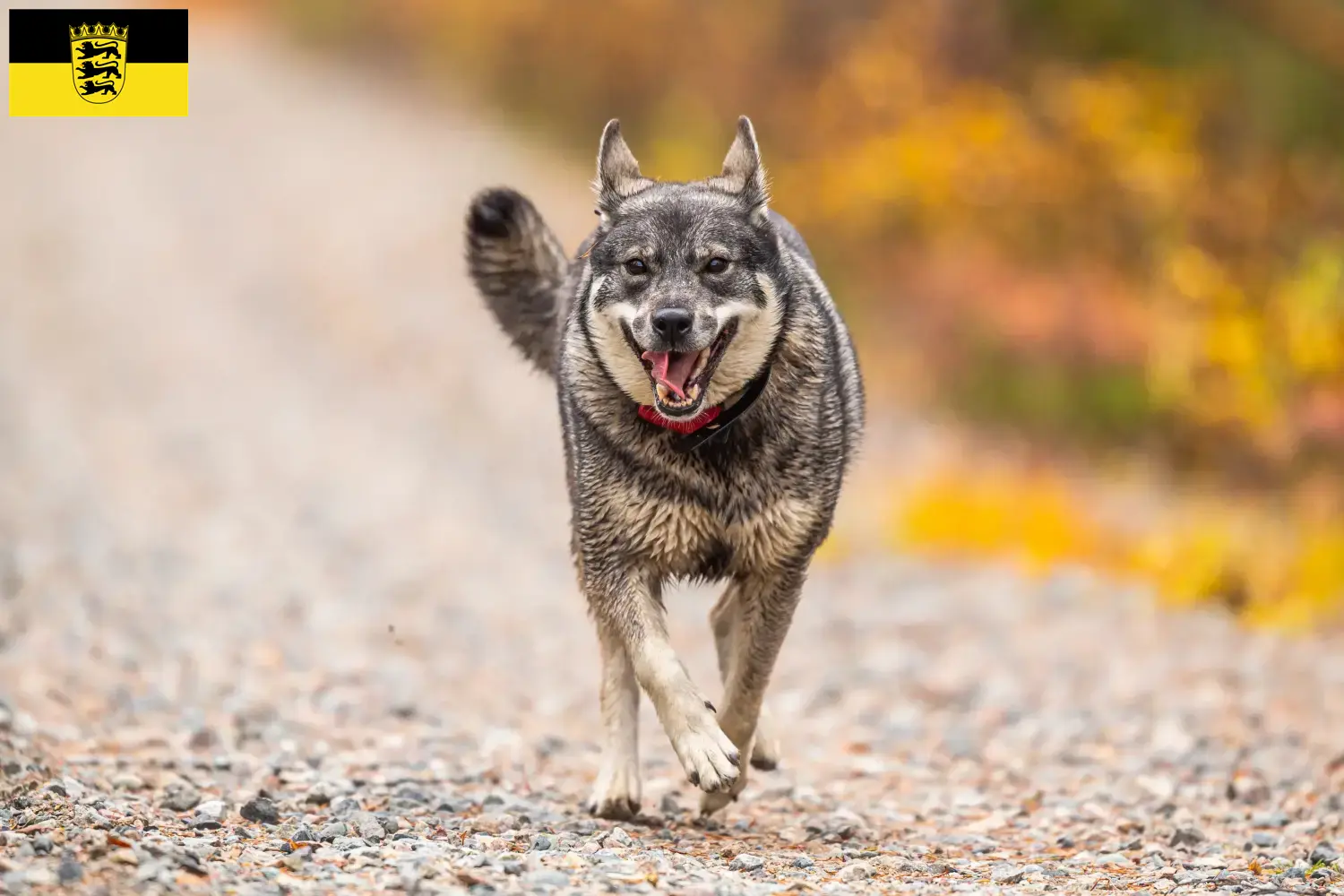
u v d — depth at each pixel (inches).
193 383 1656.0
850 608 1013.8
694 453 531.2
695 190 557.6
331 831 489.4
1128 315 1530.5
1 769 517.3
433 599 985.5
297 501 1232.8
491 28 2930.6
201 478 1275.8
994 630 946.7
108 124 3117.6
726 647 630.5
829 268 1723.7
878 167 1724.9
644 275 534.6
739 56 2126.0
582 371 547.8
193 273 2169.0
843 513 1262.3
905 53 1875.0
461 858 451.2
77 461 1273.4
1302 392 1263.5
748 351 530.3
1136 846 548.4
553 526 1229.7
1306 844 539.2
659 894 418.6
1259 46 1862.7
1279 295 1301.7
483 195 666.8
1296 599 991.0
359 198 2519.7
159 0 3698.3
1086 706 784.3
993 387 1535.4
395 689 770.8
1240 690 804.0
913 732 749.9
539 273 666.2
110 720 661.9
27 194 2519.7
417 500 1270.9
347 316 1968.5
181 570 983.0
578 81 2650.1
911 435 1496.1
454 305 2012.8
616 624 545.0
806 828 572.1
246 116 3169.3
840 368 582.2
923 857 530.0
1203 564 1035.3
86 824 448.5
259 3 4094.5
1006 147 1690.5
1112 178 1633.9
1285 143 1736.0
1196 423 1350.9
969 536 1187.3
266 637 848.3
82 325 1849.2
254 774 593.9
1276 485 1269.7
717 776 506.6
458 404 1644.9
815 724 775.7
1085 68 1824.6
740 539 544.1
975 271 1635.1
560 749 699.4
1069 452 1433.3
